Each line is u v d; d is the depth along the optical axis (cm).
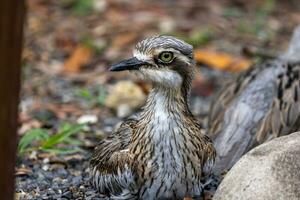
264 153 879
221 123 1181
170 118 927
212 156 976
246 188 858
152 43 934
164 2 2080
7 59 682
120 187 954
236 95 1233
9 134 696
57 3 2056
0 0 671
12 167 708
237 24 1969
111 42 1827
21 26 688
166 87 929
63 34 1859
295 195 841
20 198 1010
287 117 1162
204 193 996
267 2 2123
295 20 2030
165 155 927
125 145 979
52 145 1152
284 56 1422
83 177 1081
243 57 1739
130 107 1431
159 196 948
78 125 1210
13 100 693
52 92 1536
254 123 1162
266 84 1228
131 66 936
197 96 1536
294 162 860
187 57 940
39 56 1730
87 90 1549
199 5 2073
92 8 2016
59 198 1015
